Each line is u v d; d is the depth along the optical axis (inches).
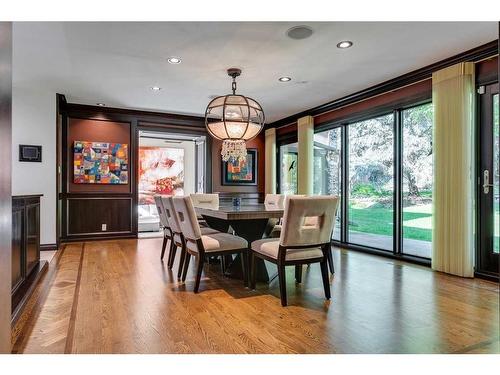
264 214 115.6
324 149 230.7
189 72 156.3
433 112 142.9
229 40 122.0
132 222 232.7
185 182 351.9
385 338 78.0
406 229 171.9
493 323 86.3
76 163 217.2
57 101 192.2
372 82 170.4
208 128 147.3
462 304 100.3
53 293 110.0
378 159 188.2
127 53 133.9
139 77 163.9
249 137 146.3
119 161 230.1
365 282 124.1
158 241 219.5
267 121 271.3
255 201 284.2
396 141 169.2
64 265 150.3
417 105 160.9
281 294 99.8
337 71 154.3
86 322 86.7
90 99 205.0
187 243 123.3
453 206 133.7
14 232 101.2
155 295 108.7
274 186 272.4
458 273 132.0
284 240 99.3
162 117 245.9
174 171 346.6
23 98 184.5
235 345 74.4
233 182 276.1
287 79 166.1
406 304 100.6
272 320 88.6
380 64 145.5
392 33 116.0
